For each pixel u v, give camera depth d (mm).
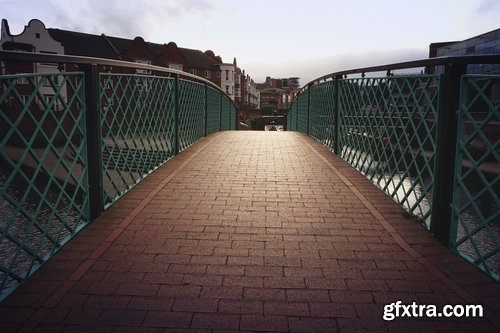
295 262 3191
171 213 4273
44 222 9742
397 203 4660
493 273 2979
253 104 116250
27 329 2307
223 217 4180
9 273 2727
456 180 3404
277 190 5172
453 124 3396
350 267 3113
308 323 2396
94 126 3945
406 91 4500
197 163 6770
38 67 15531
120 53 44812
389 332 2318
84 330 2305
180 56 50438
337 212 4359
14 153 12180
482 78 3016
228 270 3047
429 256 3305
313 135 10797
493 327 2363
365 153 6020
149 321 2393
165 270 3031
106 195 4414
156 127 6395
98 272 2990
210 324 2373
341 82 7508
